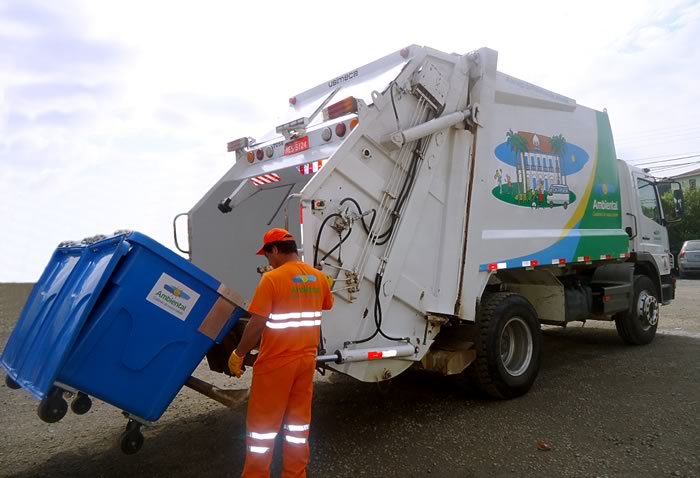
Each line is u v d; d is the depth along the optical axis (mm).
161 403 3377
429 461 3797
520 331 5457
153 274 3332
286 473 3205
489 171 5238
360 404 5160
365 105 4242
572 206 6504
